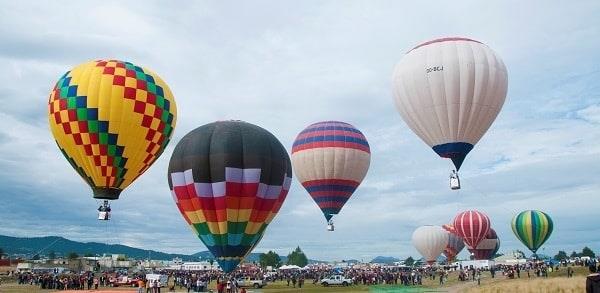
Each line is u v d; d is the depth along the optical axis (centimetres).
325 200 4388
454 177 3247
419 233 8988
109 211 3155
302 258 19150
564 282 4172
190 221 2795
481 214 8456
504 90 3250
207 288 4819
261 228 2827
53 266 11712
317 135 4422
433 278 6531
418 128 3331
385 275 5775
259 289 4503
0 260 11869
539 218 7319
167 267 12538
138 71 3194
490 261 8369
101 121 2995
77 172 3180
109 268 11869
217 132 2808
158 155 3297
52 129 3144
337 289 4419
